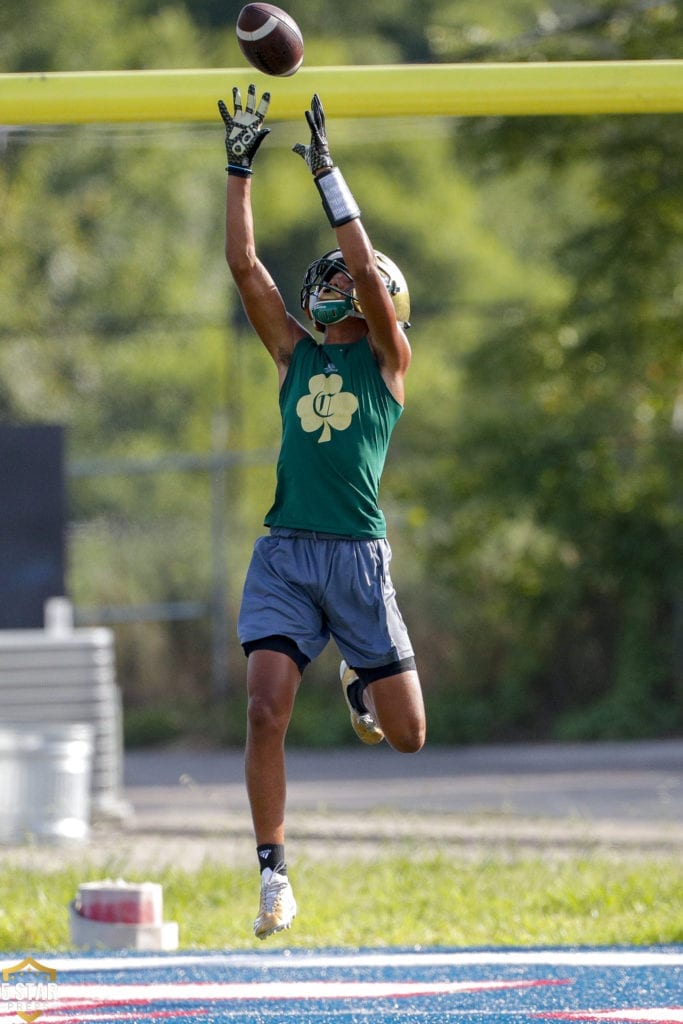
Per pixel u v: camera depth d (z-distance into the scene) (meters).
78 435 114.19
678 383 74.44
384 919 31.36
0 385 111.00
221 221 132.50
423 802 55.25
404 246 137.50
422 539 82.19
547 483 76.81
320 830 45.12
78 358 116.38
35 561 56.00
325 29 148.00
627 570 79.62
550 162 72.56
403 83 27.20
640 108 27.70
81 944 28.11
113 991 23.31
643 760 69.75
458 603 88.44
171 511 112.62
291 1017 21.34
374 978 24.25
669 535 79.38
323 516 20.72
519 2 148.88
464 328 130.88
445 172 140.00
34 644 49.06
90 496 112.94
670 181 68.50
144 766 74.62
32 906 32.25
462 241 138.25
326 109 27.20
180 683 91.62
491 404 89.50
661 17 67.75
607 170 72.00
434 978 24.20
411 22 150.62
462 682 87.38
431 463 83.81
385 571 20.94
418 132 83.75
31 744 45.03
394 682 20.89
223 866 36.19
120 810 48.62
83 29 124.38
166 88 26.98
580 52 69.75
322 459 20.73
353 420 20.78
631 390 78.50
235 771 70.69
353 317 21.66
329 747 83.25
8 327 110.75
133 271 122.50
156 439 116.44
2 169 107.88
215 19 144.00
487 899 33.06
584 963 25.34
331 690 89.06
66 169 120.62
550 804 53.59
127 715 87.62
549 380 77.50
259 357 120.94
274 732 19.95
